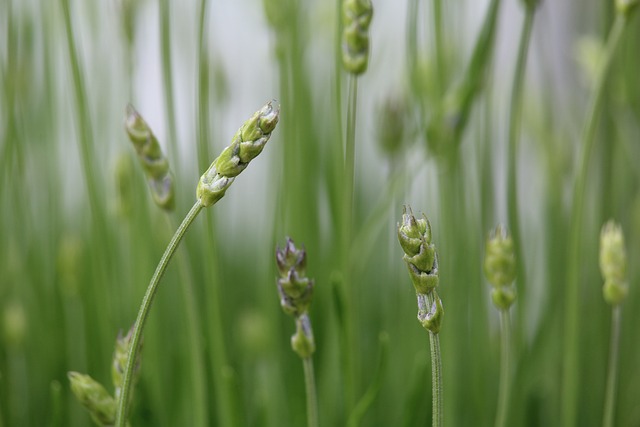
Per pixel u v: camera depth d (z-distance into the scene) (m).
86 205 0.60
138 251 0.57
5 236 0.60
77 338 0.60
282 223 0.56
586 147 0.51
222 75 0.61
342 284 0.51
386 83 0.71
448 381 0.54
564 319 0.58
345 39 0.49
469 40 0.68
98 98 0.62
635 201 0.61
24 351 0.58
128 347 0.44
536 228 0.63
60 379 0.58
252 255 0.75
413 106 0.56
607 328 0.58
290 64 0.57
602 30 0.57
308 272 0.58
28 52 0.59
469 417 0.57
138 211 0.57
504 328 0.48
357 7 0.49
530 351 0.56
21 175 0.57
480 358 0.56
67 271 0.56
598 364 0.58
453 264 0.55
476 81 0.53
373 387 0.51
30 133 0.60
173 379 0.56
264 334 0.60
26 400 0.58
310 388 0.45
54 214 0.60
